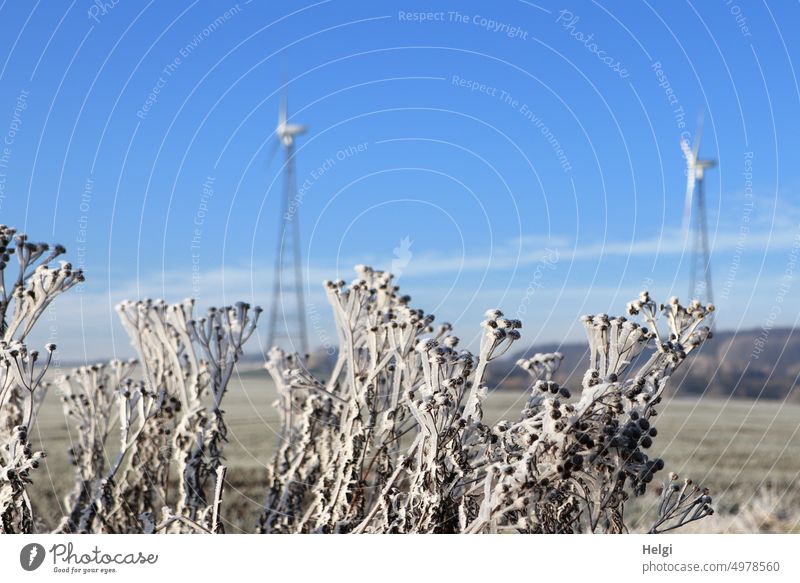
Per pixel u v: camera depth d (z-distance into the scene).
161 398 3.00
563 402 2.09
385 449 2.83
